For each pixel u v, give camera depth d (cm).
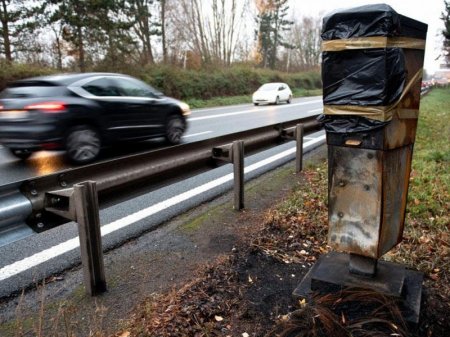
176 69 2594
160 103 896
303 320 241
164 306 260
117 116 786
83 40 2356
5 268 335
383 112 218
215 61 3481
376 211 236
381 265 278
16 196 249
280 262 326
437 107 2073
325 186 545
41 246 384
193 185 597
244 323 248
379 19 210
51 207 269
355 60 221
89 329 239
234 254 339
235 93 3131
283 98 2669
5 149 852
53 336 229
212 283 289
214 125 1325
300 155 652
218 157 447
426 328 241
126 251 359
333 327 229
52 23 2331
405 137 245
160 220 446
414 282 266
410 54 233
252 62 4219
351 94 226
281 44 5647
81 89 730
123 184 321
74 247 381
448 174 598
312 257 337
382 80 215
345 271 271
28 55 2311
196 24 3325
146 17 2800
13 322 251
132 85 841
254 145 555
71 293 286
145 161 347
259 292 281
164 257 341
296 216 427
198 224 418
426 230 395
